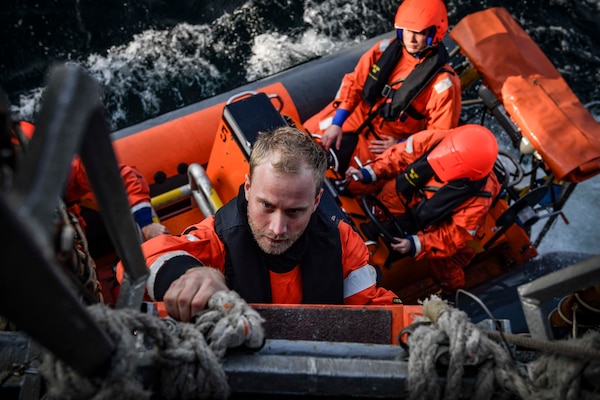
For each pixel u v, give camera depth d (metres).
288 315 1.34
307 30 6.24
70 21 6.09
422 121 4.16
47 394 0.96
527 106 3.87
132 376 0.83
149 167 4.11
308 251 1.77
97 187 0.77
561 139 3.70
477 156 3.38
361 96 4.25
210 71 5.94
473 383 0.99
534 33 6.55
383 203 3.95
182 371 0.93
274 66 6.01
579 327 1.45
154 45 6.04
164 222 3.68
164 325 0.92
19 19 6.05
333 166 4.03
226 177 3.23
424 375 0.97
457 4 6.71
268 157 1.58
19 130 0.92
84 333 0.70
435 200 3.56
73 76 0.56
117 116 5.62
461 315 1.00
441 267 3.99
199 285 1.18
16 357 1.01
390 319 1.34
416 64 3.96
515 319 3.98
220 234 1.77
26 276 0.53
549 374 0.96
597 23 6.65
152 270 1.49
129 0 6.23
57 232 0.80
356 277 1.92
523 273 4.33
